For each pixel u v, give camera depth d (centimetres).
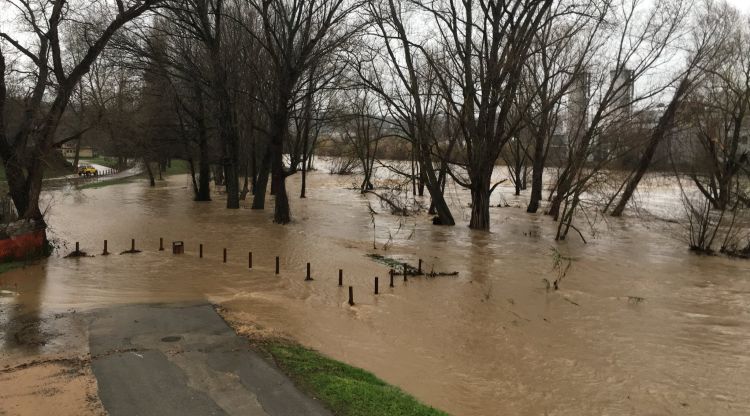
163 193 4322
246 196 4159
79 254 1609
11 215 1639
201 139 3562
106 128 2562
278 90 2630
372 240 2091
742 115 2847
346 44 3328
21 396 662
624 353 984
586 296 1352
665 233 2427
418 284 1397
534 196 3247
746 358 969
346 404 663
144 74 3406
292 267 1534
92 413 622
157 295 1184
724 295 1405
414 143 2541
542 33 2950
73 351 819
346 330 1035
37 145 1609
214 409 637
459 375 866
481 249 1964
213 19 3075
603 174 2541
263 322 1021
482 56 2386
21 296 1141
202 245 1731
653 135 2614
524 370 897
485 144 2378
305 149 4100
